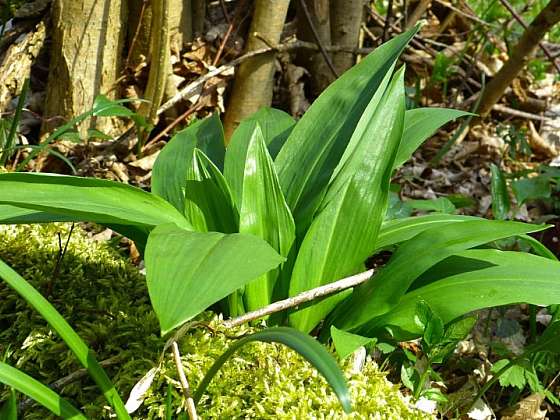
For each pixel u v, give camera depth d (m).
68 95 1.30
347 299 0.94
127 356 0.88
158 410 0.84
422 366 0.96
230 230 0.93
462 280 0.90
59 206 0.83
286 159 0.96
